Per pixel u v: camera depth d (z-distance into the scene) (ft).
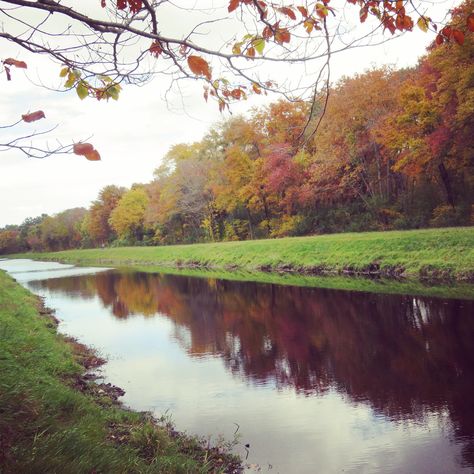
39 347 33.12
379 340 38.29
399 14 9.14
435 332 38.58
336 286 68.54
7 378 19.26
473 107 77.56
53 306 74.79
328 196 135.74
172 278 108.88
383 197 123.34
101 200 335.67
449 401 24.88
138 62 9.30
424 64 104.68
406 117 94.53
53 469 11.93
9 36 8.29
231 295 72.18
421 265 68.59
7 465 11.62
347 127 119.85
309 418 24.17
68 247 426.10
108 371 34.83
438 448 19.98
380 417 23.62
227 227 182.70
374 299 55.21
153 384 31.32
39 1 7.90
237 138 157.89
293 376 31.37
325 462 19.39
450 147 94.99
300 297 63.00
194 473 16.43
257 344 41.09
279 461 19.51
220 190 166.71
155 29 8.94
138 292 87.20
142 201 271.90
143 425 20.79
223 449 20.75
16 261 353.10
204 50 9.11
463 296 50.98
